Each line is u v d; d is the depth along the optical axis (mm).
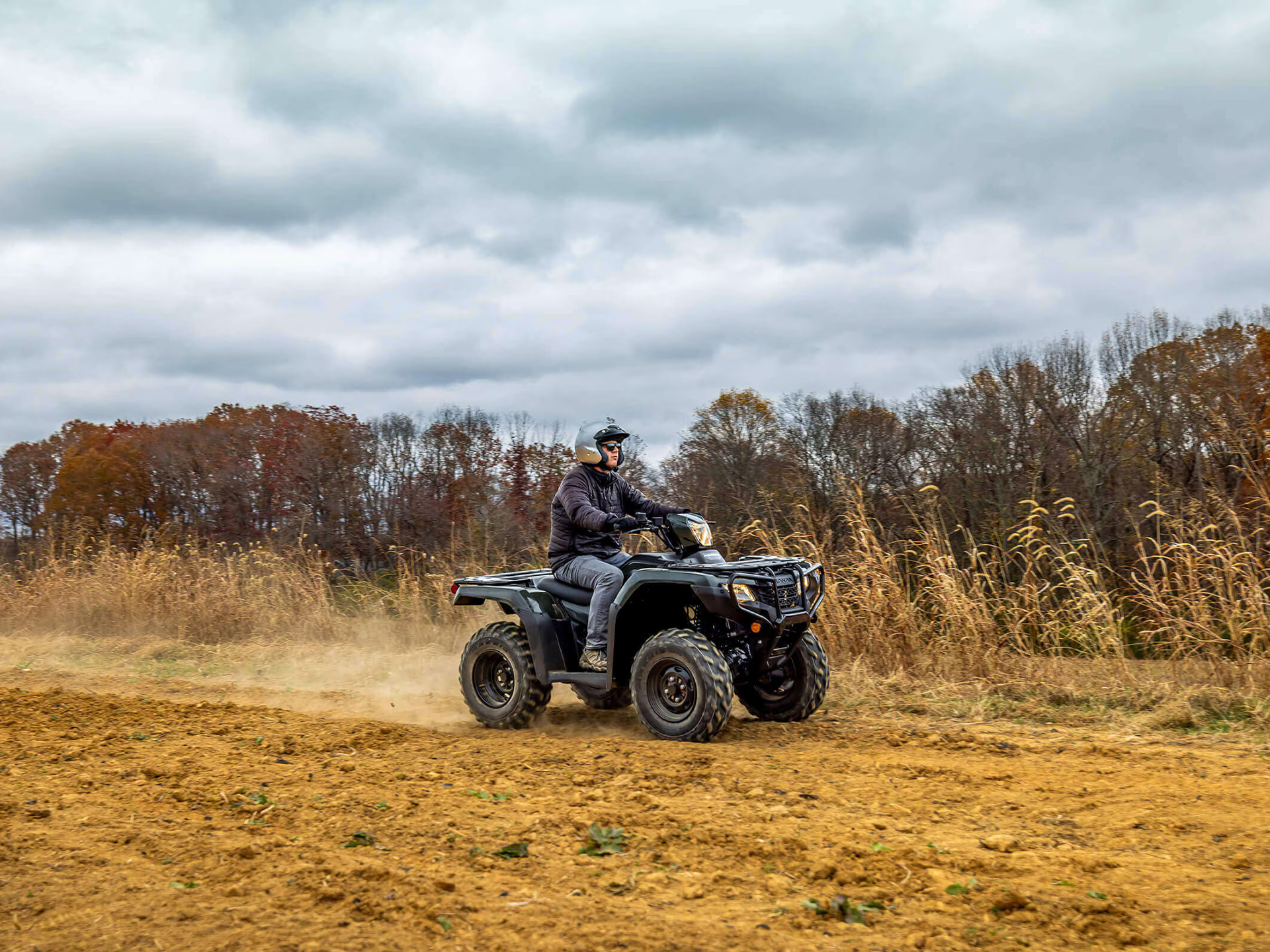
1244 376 16094
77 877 3553
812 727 6613
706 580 6047
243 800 4719
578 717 7344
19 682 9703
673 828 4176
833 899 3252
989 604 8500
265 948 2920
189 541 16391
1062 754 5641
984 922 3115
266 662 10844
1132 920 3082
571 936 3010
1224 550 7750
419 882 3465
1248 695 6773
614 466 7008
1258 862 3629
